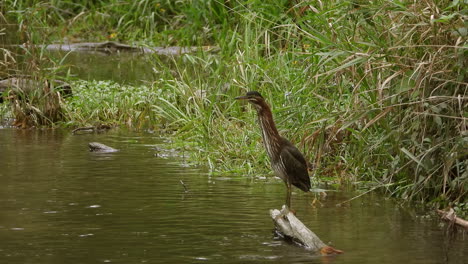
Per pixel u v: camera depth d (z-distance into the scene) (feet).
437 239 34.42
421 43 40.70
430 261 31.45
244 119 55.52
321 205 40.34
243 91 57.06
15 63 65.21
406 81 39.22
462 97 38.01
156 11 106.63
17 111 62.08
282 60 54.13
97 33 111.65
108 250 32.24
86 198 40.55
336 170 46.39
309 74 49.11
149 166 48.70
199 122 54.75
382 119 40.98
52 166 47.98
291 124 48.57
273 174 47.34
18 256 31.37
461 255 32.19
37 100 62.90
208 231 35.09
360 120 43.96
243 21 65.92
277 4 58.34
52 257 31.30
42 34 72.08
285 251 32.48
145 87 68.59
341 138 46.88
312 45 49.44
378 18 43.73
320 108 47.19
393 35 41.11
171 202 40.04
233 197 41.45
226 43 70.95
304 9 50.21
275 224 35.22
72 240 33.55
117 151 53.16
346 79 46.60
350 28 45.55
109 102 66.08
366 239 34.35
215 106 56.54
